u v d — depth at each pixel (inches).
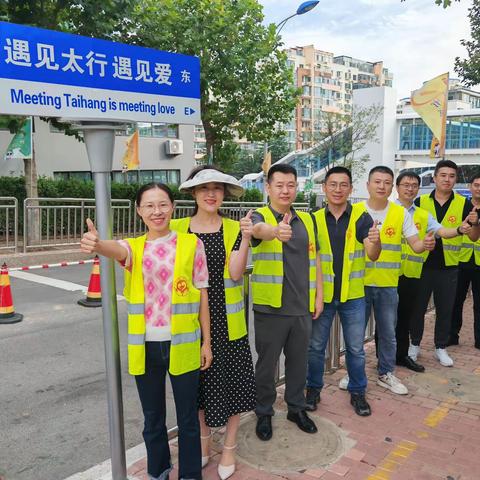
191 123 117.2
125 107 104.3
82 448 136.1
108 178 105.0
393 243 161.2
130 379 183.3
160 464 111.3
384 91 1327.5
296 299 130.7
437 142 441.7
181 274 101.6
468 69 446.3
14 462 129.1
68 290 321.1
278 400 157.5
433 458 124.9
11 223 443.5
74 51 96.0
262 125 581.0
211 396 112.0
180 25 479.2
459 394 164.4
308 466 120.3
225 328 114.0
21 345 219.0
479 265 208.7
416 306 187.5
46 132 671.1
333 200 145.9
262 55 531.8
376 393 164.2
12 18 366.9
